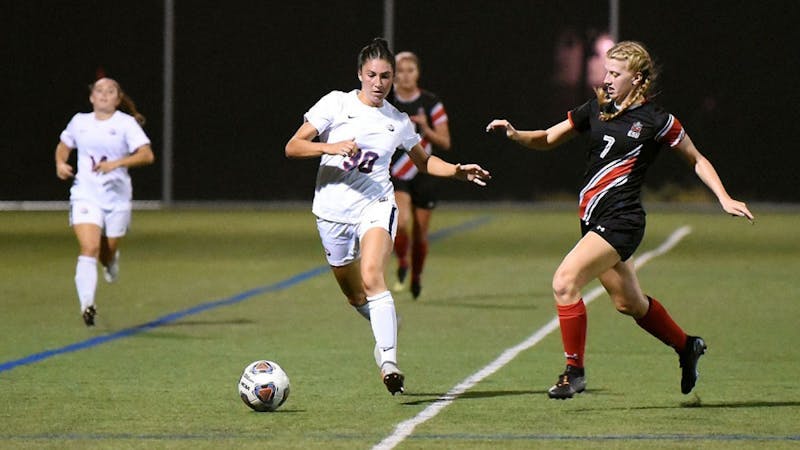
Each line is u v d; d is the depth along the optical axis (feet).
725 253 232.12
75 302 164.45
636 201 95.71
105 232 142.20
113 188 141.18
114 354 123.65
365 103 102.22
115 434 87.30
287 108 336.08
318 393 103.40
